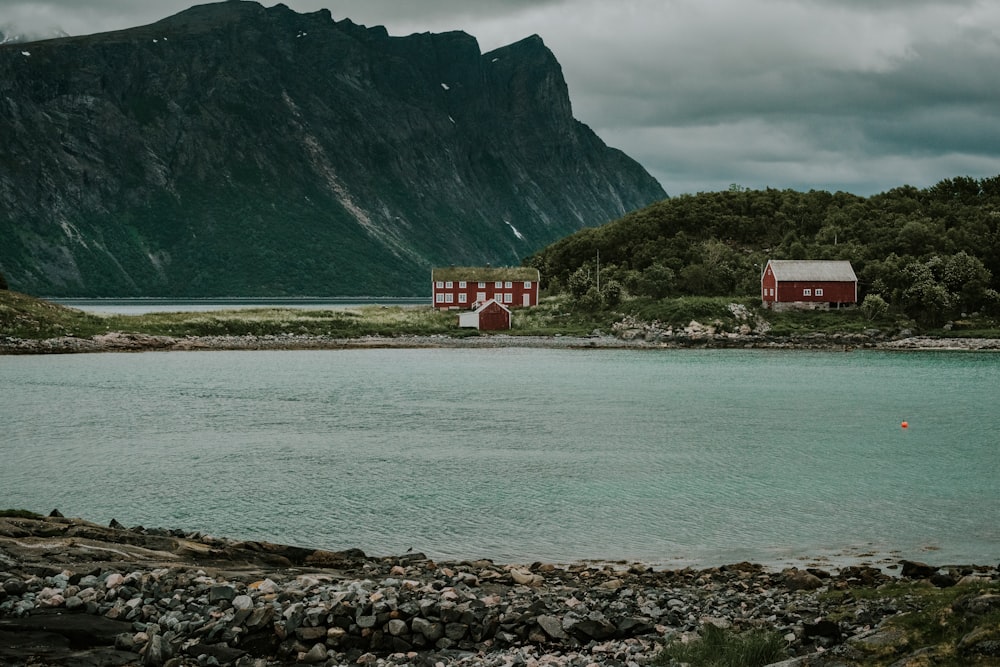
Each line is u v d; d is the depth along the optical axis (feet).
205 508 157.17
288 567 107.14
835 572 119.14
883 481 181.47
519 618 83.46
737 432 243.81
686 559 127.44
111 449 214.28
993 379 380.37
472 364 443.32
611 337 561.84
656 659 77.05
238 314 609.42
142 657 73.87
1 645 74.54
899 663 67.56
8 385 344.28
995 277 620.90
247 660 75.00
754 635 80.02
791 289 574.97
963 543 135.85
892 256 606.96
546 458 204.85
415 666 75.31
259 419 264.11
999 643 65.87
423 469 191.72
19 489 171.42
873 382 369.50
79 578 88.38
